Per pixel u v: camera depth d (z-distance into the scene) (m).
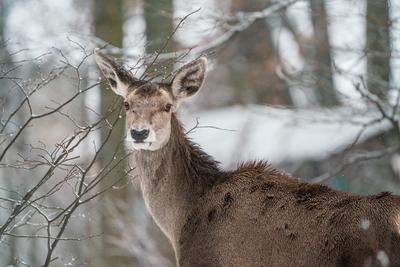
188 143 10.70
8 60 13.48
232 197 10.18
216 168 10.63
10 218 9.82
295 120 19.11
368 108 16.38
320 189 9.79
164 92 10.46
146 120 10.20
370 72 17.59
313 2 18.25
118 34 17.81
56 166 9.82
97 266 17.23
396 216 9.11
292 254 9.55
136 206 18.19
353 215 9.31
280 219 9.73
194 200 10.43
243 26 15.98
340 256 9.24
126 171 11.60
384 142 18.61
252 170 10.43
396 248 9.00
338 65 17.47
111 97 16.19
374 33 17.41
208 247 10.13
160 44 16.97
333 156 18.12
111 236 17.09
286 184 10.02
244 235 9.91
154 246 17.55
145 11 17.77
